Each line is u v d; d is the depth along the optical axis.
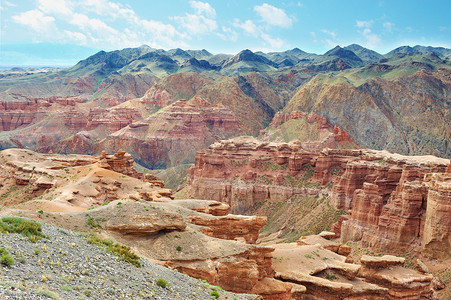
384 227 106.19
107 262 31.97
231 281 52.62
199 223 72.75
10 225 31.59
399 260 76.88
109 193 111.56
